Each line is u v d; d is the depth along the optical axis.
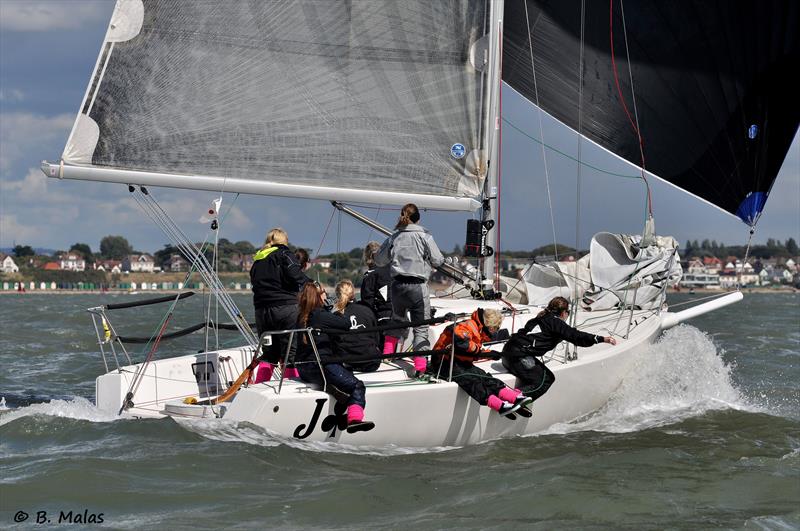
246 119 14.59
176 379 14.66
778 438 14.33
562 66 20.95
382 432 12.30
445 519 9.77
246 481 10.72
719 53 20.88
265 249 13.50
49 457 11.49
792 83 21.14
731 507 10.45
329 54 14.84
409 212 14.00
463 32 15.37
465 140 15.67
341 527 9.41
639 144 21.20
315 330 12.04
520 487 10.98
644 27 20.80
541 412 13.91
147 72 14.00
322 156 15.04
